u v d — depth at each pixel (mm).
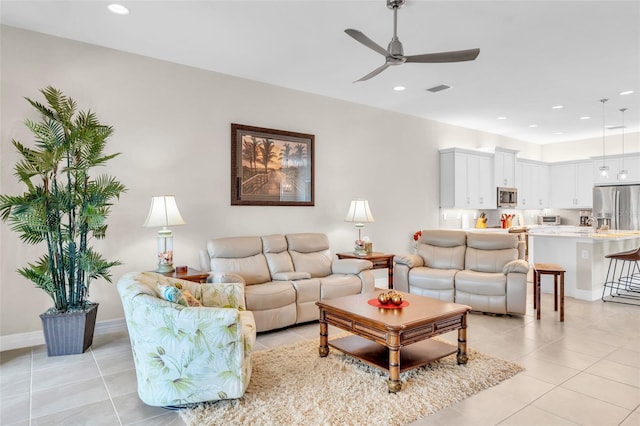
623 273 5836
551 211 9180
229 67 4281
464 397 2422
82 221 3197
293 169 5008
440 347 3020
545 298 5148
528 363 2953
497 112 6211
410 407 2285
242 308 3021
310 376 2709
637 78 4586
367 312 2793
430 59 2719
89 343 3354
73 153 3201
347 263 4504
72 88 3590
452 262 4930
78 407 2361
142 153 3936
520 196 8023
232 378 2277
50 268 3119
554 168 8812
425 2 2885
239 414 2213
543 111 6141
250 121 4660
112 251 3779
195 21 3227
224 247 4090
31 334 3434
